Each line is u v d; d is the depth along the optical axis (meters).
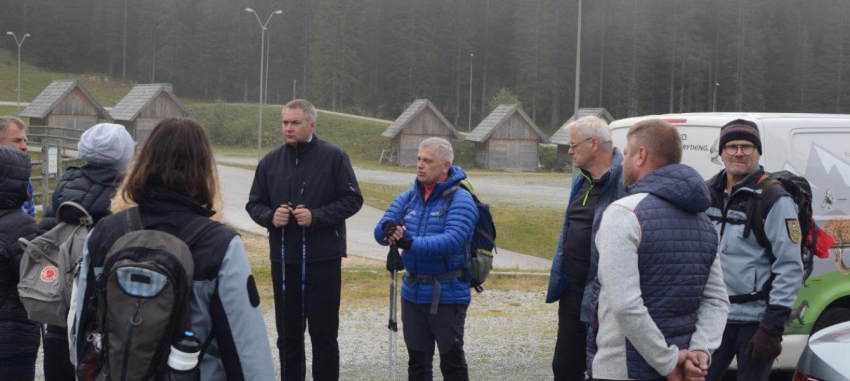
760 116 6.24
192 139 2.74
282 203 5.48
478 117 112.38
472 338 8.21
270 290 11.21
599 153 4.66
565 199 36.09
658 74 101.75
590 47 107.12
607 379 3.37
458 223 5.12
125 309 2.46
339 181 5.52
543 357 7.43
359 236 22.61
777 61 103.19
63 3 122.81
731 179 4.76
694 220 3.44
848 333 4.43
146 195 2.71
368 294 10.95
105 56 125.94
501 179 50.47
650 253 3.31
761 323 4.44
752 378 4.58
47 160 19.58
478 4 114.38
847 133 6.39
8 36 124.75
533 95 102.56
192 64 113.19
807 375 4.28
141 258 2.50
